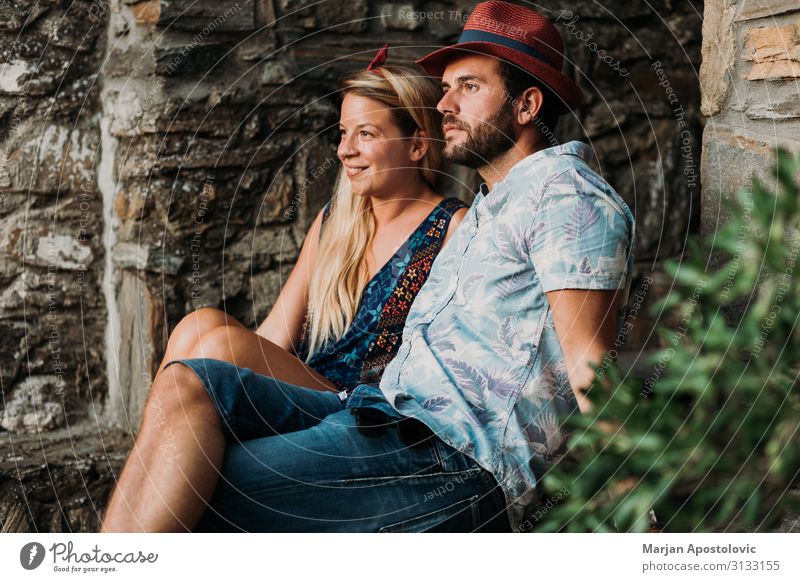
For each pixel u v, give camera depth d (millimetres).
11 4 2230
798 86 1531
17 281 2287
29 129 2275
